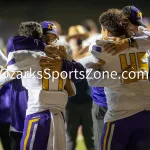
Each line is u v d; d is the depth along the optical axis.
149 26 27.06
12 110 14.34
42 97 12.46
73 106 17.53
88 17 48.75
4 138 15.96
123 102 12.54
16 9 48.72
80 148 20.67
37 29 12.96
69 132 17.61
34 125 12.38
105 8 48.97
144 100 12.64
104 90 13.32
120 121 12.52
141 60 12.77
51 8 49.16
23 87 13.94
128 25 12.95
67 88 13.00
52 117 12.41
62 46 12.85
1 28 46.62
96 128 14.93
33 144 12.35
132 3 47.72
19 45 12.66
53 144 12.38
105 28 12.87
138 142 12.72
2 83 12.98
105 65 12.70
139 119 12.52
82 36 20.23
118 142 12.62
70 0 49.72
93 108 15.02
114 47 12.56
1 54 14.43
